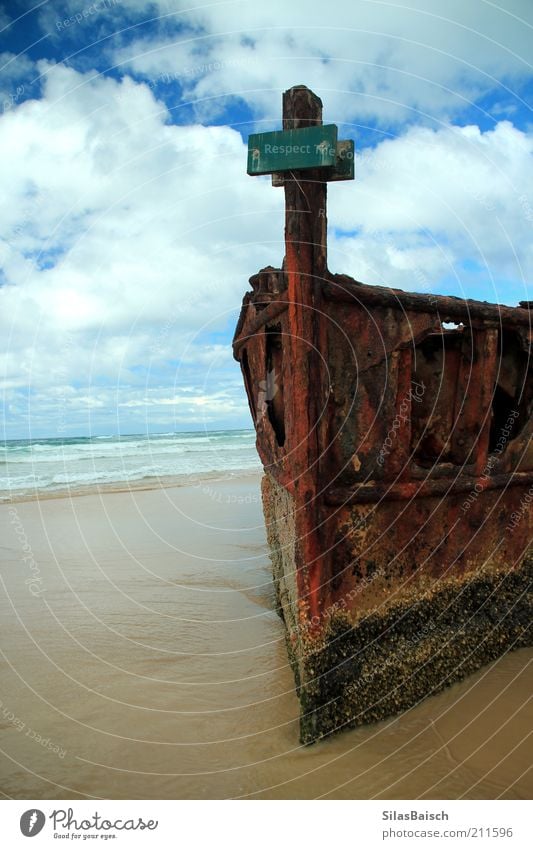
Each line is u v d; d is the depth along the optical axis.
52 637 4.73
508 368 4.31
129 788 2.90
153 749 3.21
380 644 3.51
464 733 3.28
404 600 3.65
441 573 3.84
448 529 3.86
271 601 5.61
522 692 3.70
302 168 3.09
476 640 3.97
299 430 3.23
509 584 4.28
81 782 2.95
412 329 3.50
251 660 4.31
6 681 3.98
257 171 3.17
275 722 3.45
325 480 3.32
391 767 3.01
